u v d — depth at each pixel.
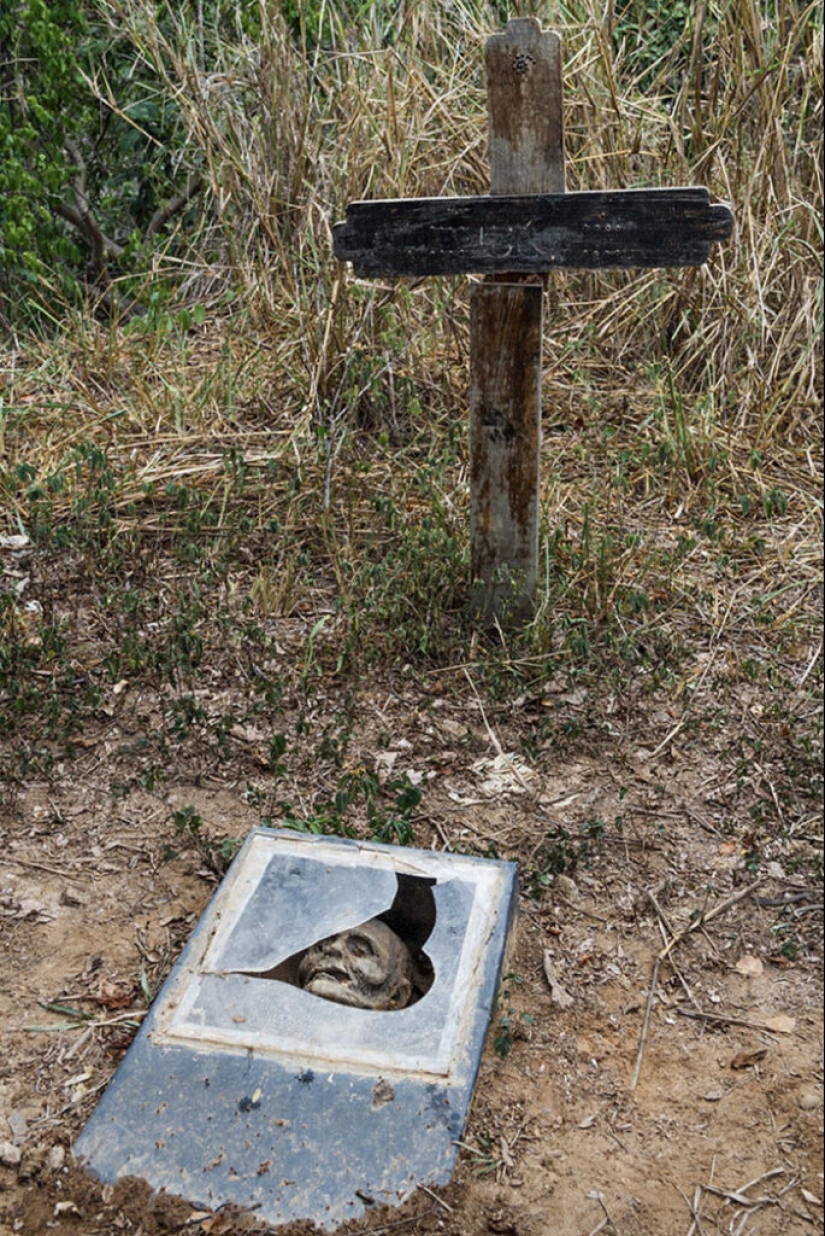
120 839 3.35
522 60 3.58
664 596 4.39
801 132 5.73
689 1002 3.01
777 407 5.45
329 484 4.83
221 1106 2.54
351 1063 2.61
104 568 4.46
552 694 3.94
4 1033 2.82
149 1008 2.82
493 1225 2.44
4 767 3.55
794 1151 2.68
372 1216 2.40
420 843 3.38
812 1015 2.99
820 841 3.46
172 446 5.21
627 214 3.63
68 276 6.83
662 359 5.59
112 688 3.88
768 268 5.43
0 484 4.89
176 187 7.64
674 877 3.34
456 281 5.68
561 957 3.10
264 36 6.00
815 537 4.78
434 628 4.12
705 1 5.63
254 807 3.45
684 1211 2.53
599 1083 2.79
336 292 5.21
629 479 5.05
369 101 5.67
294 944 2.86
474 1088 2.64
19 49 7.04
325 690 3.92
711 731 3.83
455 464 5.03
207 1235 2.37
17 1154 2.54
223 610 4.20
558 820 3.48
